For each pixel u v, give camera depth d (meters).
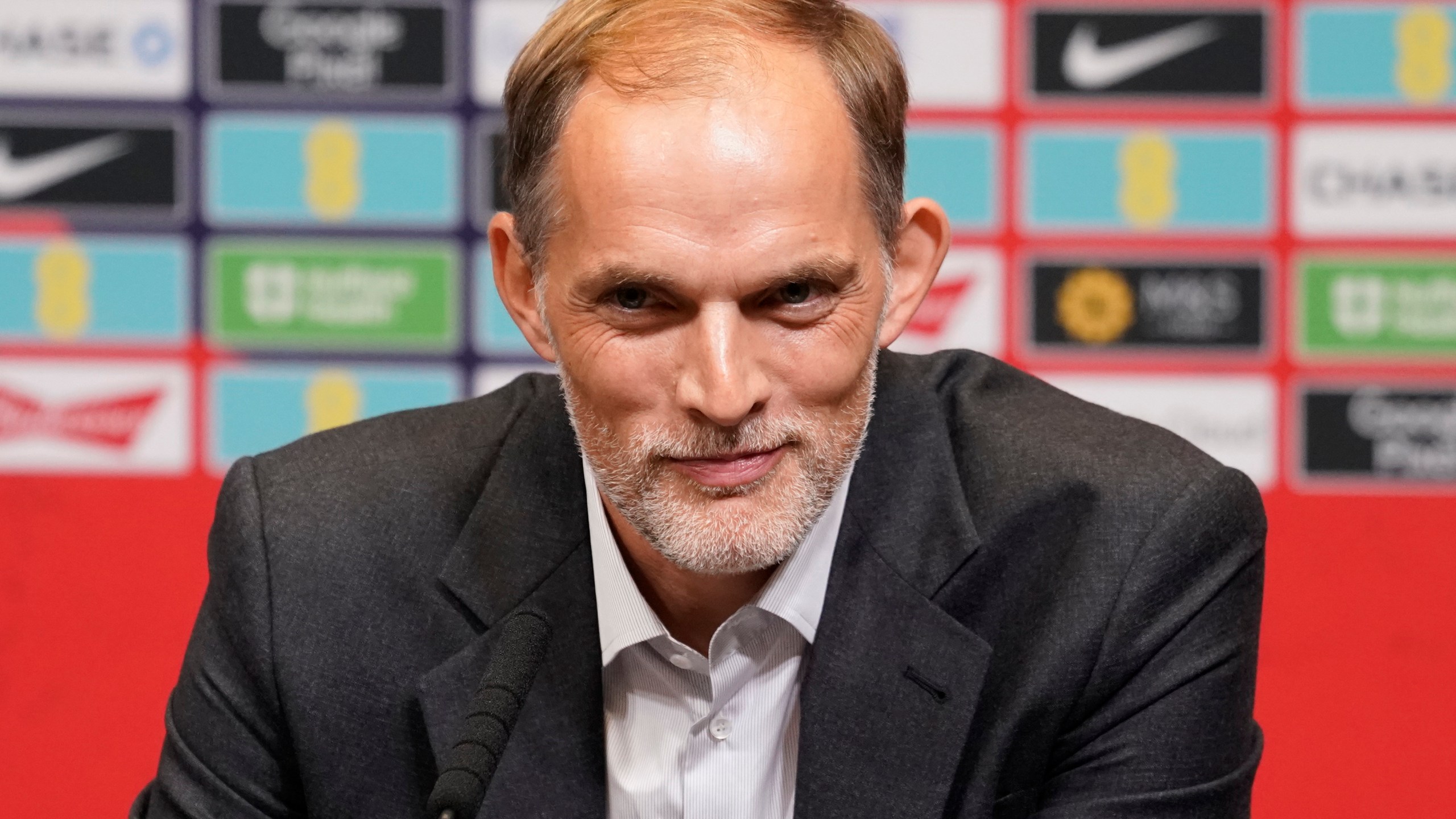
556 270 3.53
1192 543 4.13
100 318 8.41
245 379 8.46
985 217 8.37
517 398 4.80
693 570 3.59
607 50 3.44
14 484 8.44
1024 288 8.38
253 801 4.20
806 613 4.07
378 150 8.41
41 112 8.35
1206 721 4.02
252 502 4.43
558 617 4.18
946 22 8.33
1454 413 8.28
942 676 4.04
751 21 3.47
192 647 4.38
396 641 4.20
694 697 4.15
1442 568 8.31
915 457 4.34
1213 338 8.34
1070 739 4.07
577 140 3.43
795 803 3.99
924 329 8.40
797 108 3.38
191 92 8.38
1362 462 8.33
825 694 4.03
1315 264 8.30
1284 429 8.34
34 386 8.42
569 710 4.11
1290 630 8.35
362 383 8.49
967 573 4.18
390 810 4.10
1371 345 8.31
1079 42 8.33
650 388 3.46
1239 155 8.30
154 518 8.49
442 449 4.60
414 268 8.46
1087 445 4.36
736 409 3.33
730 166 3.29
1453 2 8.20
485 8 8.38
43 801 8.48
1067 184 8.35
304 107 8.39
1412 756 8.31
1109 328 8.34
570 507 4.29
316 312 8.47
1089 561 4.11
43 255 8.38
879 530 4.21
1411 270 8.28
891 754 3.99
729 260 3.30
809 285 3.41
